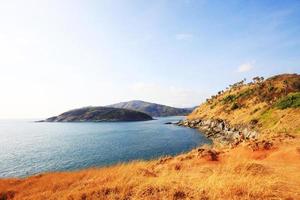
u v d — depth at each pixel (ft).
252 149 59.62
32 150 212.23
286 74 379.76
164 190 26.00
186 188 26.37
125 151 186.80
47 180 51.60
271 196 22.81
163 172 40.16
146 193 25.59
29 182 52.75
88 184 35.96
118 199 25.21
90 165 143.13
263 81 386.52
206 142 218.79
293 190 24.89
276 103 200.34
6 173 132.05
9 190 45.19
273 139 76.69
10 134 404.36
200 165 47.16
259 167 36.19
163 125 495.00
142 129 406.21
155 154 169.99
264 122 184.24
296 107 161.17
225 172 34.81
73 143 253.03
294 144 61.87
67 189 36.83
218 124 311.88
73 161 157.79
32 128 578.66
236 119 268.41
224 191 24.29
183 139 246.68
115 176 38.63
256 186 24.82
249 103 319.06
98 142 252.62
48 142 270.87
